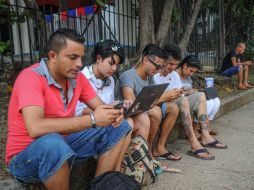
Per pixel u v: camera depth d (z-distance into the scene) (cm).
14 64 536
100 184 258
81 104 295
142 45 605
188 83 464
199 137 459
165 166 364
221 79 786
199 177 352
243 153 422
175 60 400
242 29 1059
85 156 284
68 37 237
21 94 233
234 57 785
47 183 236
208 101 464
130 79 354
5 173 283
